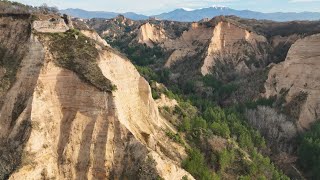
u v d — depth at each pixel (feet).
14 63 153.58
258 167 189.26
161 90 244.42
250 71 436.35
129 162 143.95
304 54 317.42
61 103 147.23
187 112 230.68
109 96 147.95
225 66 451.53
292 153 249.34
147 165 141.59
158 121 182.09
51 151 138.82
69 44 155.84
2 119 144.46
